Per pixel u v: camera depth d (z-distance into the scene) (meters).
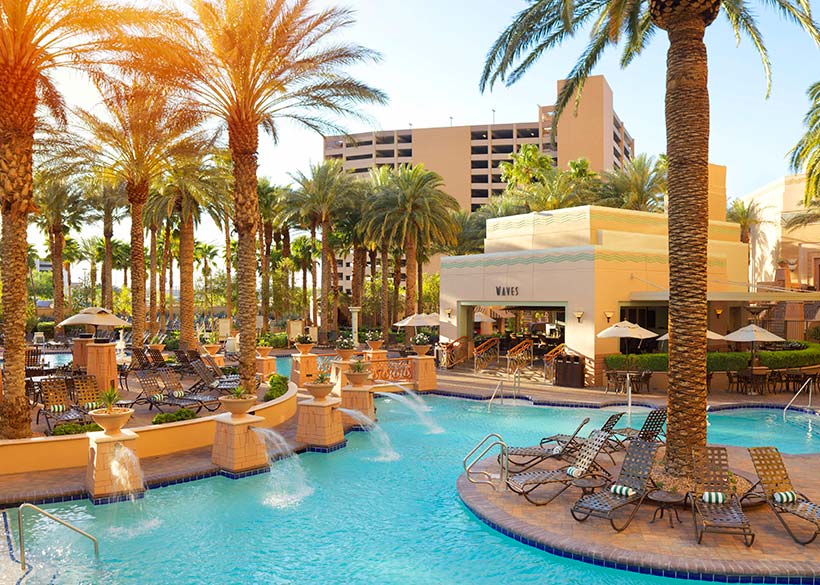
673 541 8.26
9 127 12.35
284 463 12.91
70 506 10.23
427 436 15.54
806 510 8.35
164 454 12.87
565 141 89.00
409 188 37.12
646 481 8.96
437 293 64.00
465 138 99.06
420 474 12.10
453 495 10.81
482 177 100.75
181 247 32.25
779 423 17.41
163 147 24.20
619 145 101.94
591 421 17.52
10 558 8.21
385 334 44.56
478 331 44.31
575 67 15.23
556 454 11.40
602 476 10.41
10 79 12.33
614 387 22.52
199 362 19.45
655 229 28.25
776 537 8.36
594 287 23.69
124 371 20.81
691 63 10.14
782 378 21.56
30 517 9.73
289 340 41.47
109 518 9.73
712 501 8.46
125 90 17.30
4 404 12.16
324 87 18.62
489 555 8.33
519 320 43.88
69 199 42.91
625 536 8.45
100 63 15.03
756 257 49.69
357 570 7.91
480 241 49.59
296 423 16.14
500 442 10.79
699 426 9.95
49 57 13.48
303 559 8.25
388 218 37.38
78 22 13.12
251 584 7.54
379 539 8.91
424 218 37.19
